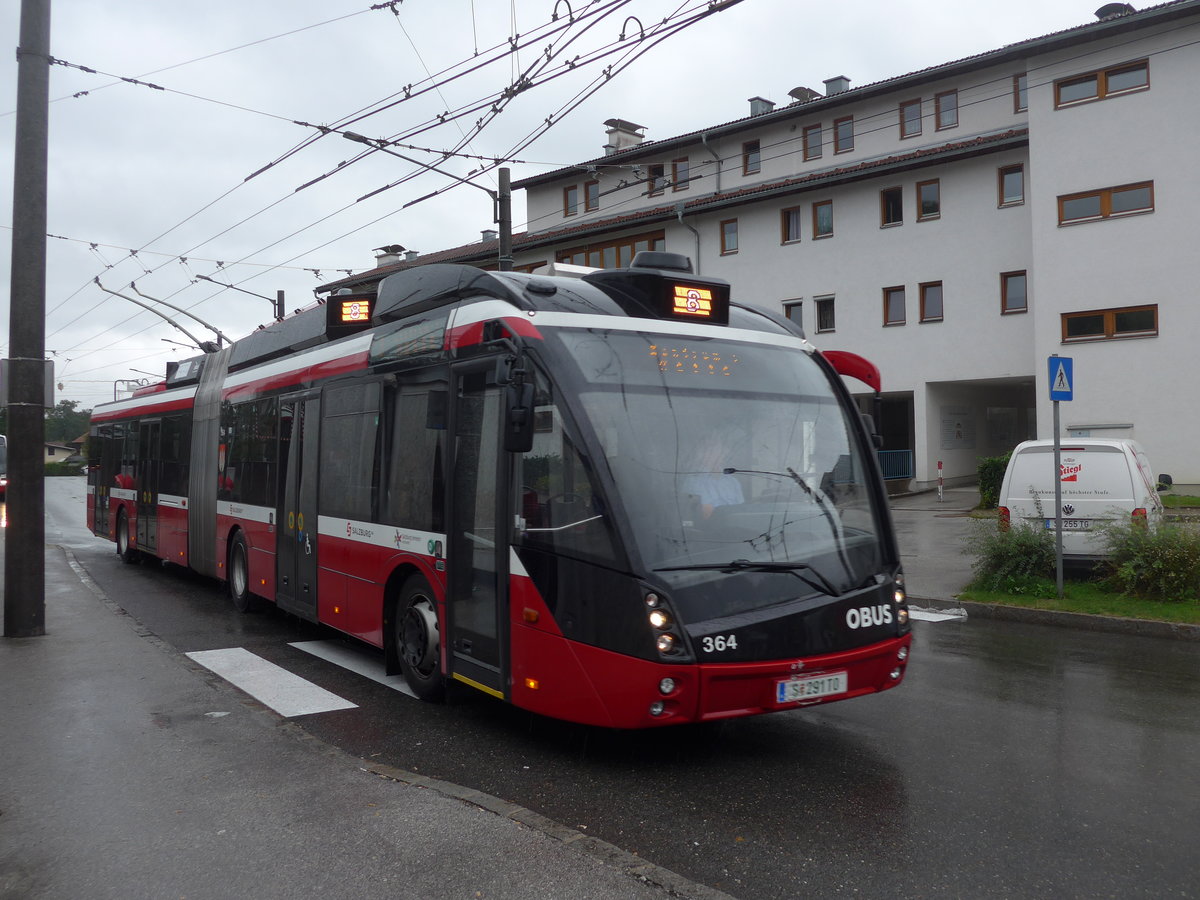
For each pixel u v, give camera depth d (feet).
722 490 18.53
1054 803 16.65
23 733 20.16
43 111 31.78
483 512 20.57
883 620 18.84
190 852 13.99
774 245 107.65
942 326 95.76
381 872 13.19
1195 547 34.86
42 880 13.20
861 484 20.22
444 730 21.26
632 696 16.96
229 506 37.88
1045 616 34.68
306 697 24.14
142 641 30.12
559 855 13.62
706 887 12.56
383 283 27.17
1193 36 77.82
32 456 31.12
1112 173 81.97
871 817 16.01
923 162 94.68
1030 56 86.22
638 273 20.89
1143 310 81.00
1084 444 39.50
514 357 19.34
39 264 31.73
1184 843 14.93
